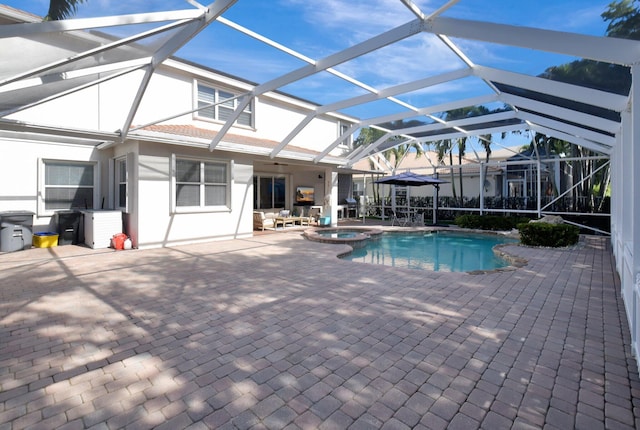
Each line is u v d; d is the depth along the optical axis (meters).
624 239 6.25
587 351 3.73
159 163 10.47
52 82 5.66
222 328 4.35
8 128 7.98
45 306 5.16
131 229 10.50
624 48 3.95
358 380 3.15
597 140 9.52
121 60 6.19
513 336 4.12
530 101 8.49
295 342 3.95
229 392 2.96
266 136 16.25
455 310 5.02
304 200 19.48
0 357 3.59
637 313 3.36
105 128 11.40
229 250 10.17
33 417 2.63
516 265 8.15
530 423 2.58
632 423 2.58
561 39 4.40
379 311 4.97
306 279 6.78
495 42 5.01
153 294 5.77
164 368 3.37
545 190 20.80
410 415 2.66
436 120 11.85
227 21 5.99
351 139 21.17
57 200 11.12
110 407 2.76
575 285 6.39
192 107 13.41
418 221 18.47
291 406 2.77
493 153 26.45
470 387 3.04
